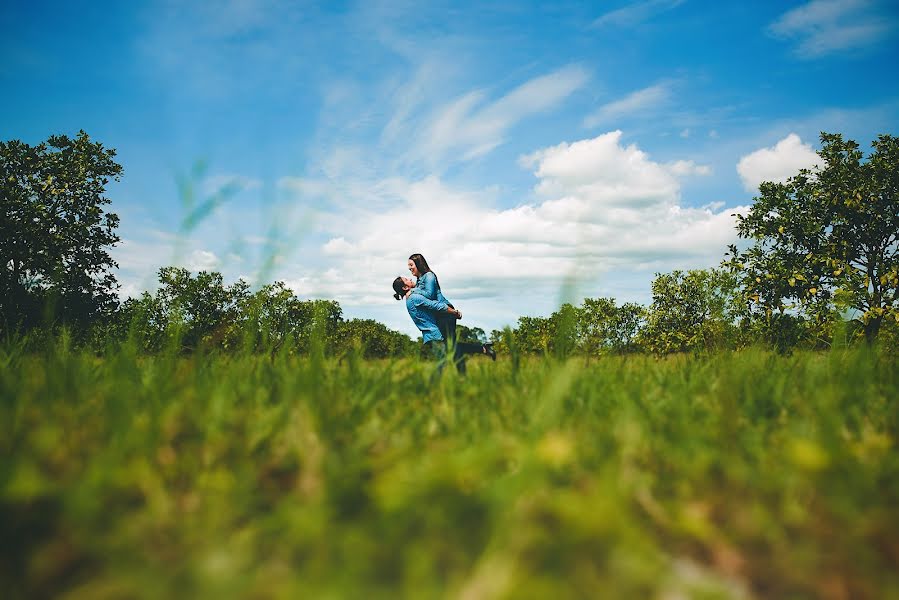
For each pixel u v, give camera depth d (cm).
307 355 269
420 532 114
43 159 2248
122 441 146
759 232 1187
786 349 430
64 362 250
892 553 117
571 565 104
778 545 120
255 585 99
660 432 175
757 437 170
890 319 888
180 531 117
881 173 1136
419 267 642
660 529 130
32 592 100
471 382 256
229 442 157
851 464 143
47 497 119
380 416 203
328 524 115
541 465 121
